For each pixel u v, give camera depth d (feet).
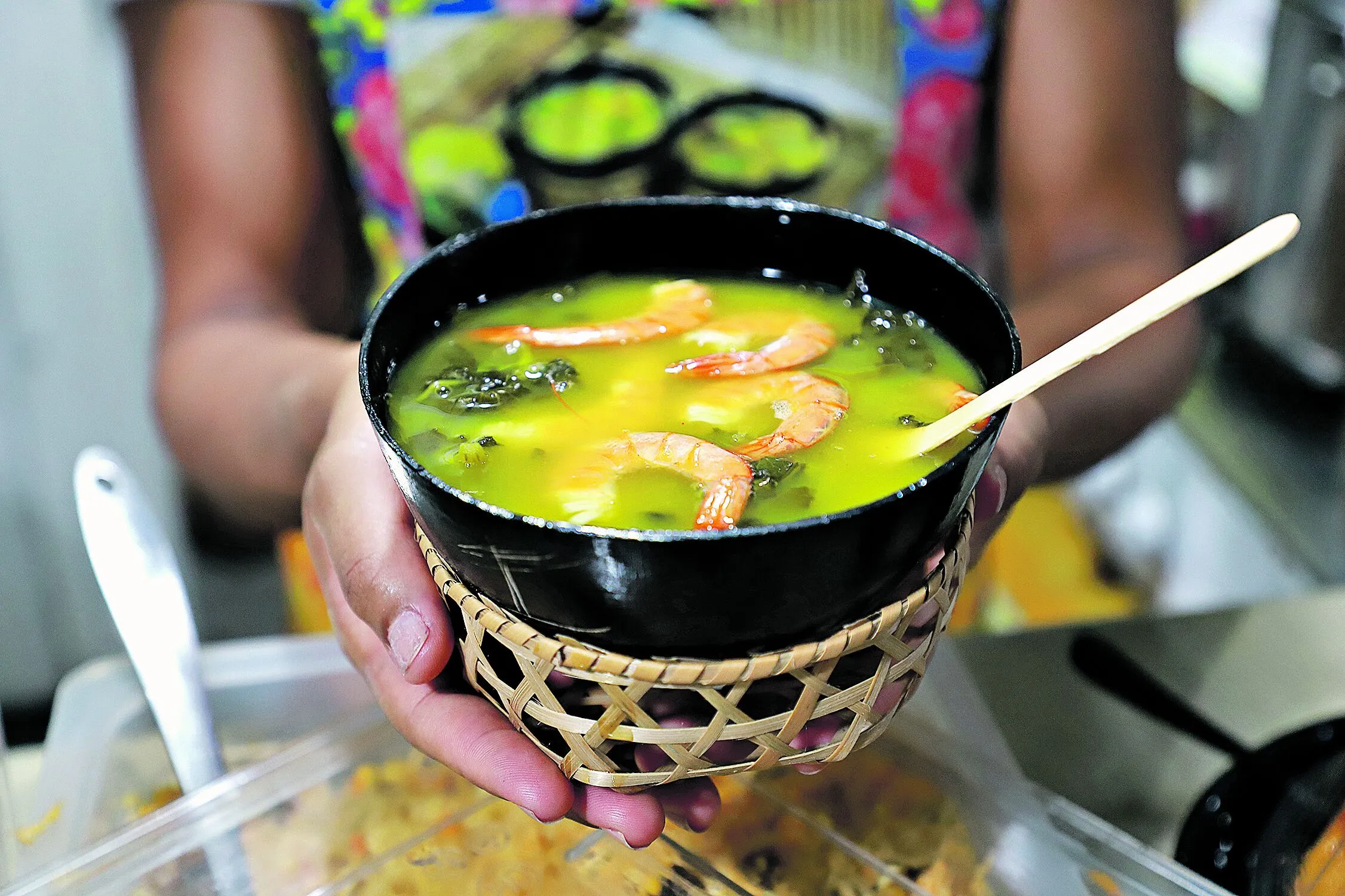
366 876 3.03
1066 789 3.41
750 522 2.19
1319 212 6.87
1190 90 7.79
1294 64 6.77
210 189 5.03
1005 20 5.19
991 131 5.45
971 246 5.70
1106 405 4.45
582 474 2.32
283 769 3.26
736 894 2.97
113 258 7.50
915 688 2.39
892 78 5.15
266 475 4.74
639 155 5.16
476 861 3.07
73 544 8.16
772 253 2.96
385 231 5.30
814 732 2.27
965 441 2.40
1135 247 5.09
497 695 2.34
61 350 7.69
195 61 4.97
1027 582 7.02
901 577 2.12
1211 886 2.90
